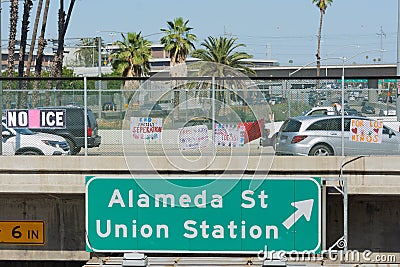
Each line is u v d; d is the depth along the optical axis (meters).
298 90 17.59
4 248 15.00
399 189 13.45
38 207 14.85
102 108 18.11
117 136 16.62
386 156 13.54
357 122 15.32
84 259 14.81
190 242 13.02
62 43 38.62
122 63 60.03
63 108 16.03
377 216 14.17
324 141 16.86
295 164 13.52
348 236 14.20
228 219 12.97
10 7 34.50
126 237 13.11
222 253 12.98
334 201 14.07
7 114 16.17
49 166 14.05
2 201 14.88
